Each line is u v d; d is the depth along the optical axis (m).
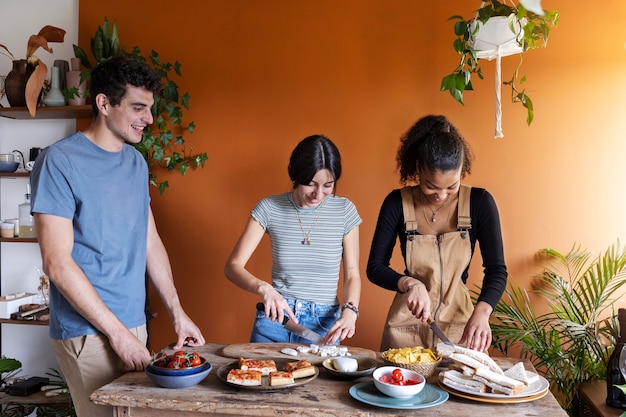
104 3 3.50
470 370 1.69
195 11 3.41
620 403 2.22
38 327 3.65
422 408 1.55
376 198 3.24
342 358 1.82
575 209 3.05
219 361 1.95
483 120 3.12
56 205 1.89
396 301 2.33
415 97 3.18
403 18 3.19
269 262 3.37
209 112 3.41
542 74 3.06
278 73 3.33
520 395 1.59
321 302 2.38
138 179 2.15
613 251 3.01
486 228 2.23
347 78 3.26
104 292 2.00
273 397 1.61
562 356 2.71
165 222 3.48
